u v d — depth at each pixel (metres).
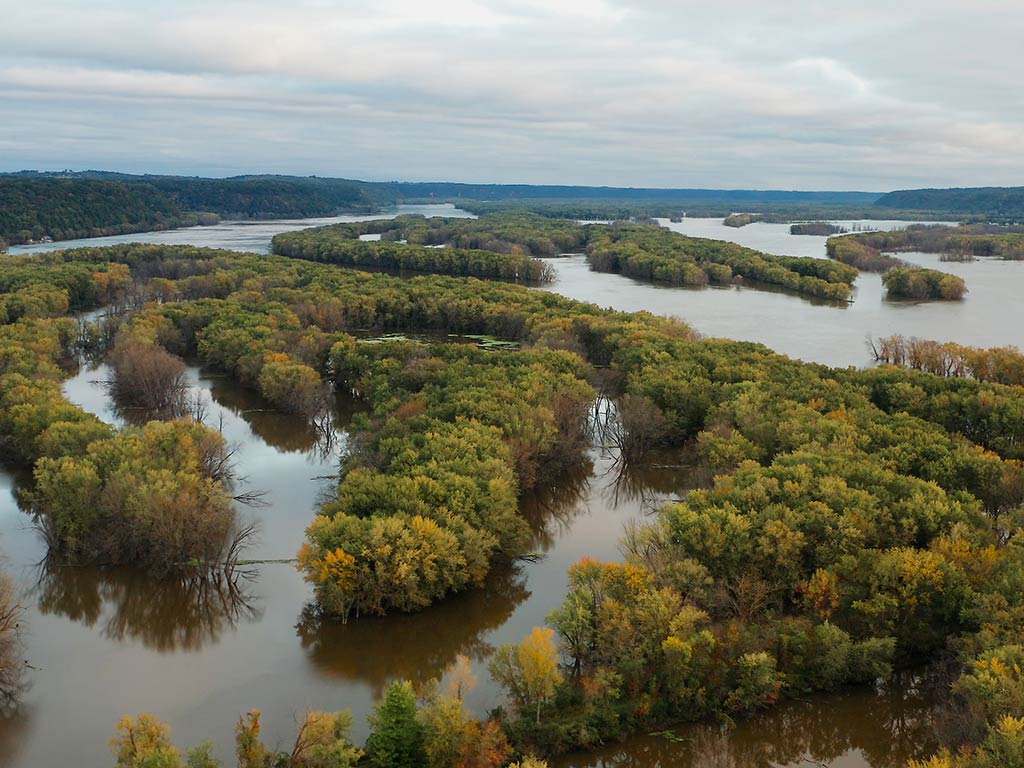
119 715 59.06
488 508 75.75
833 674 58.59
